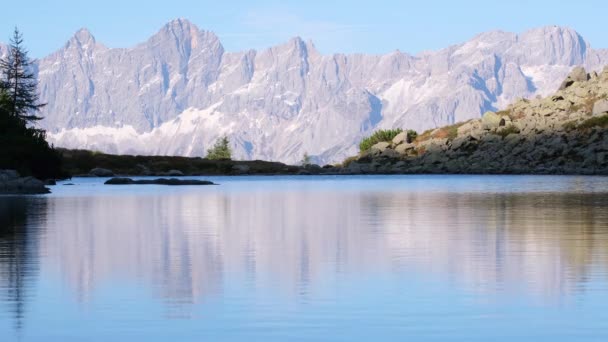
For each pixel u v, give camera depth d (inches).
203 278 762.2
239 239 1109.1
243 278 762.2
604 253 911.7
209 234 1181.7
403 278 755.4
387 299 654.5
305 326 565.6
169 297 666.8
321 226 1307.8
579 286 699.4
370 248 988.6
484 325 565.0
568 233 1139.3
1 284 727.1
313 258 900.0
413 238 1098.7
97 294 680.4
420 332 548.4
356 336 538.9
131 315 599.2
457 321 577.0
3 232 1202.0
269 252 957.2
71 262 868.0
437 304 634.2
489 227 1246.3
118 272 799.1
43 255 925.2
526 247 975.0
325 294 677.3
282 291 692.7
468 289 694.5
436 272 788.6
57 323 574.2
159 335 541.6
